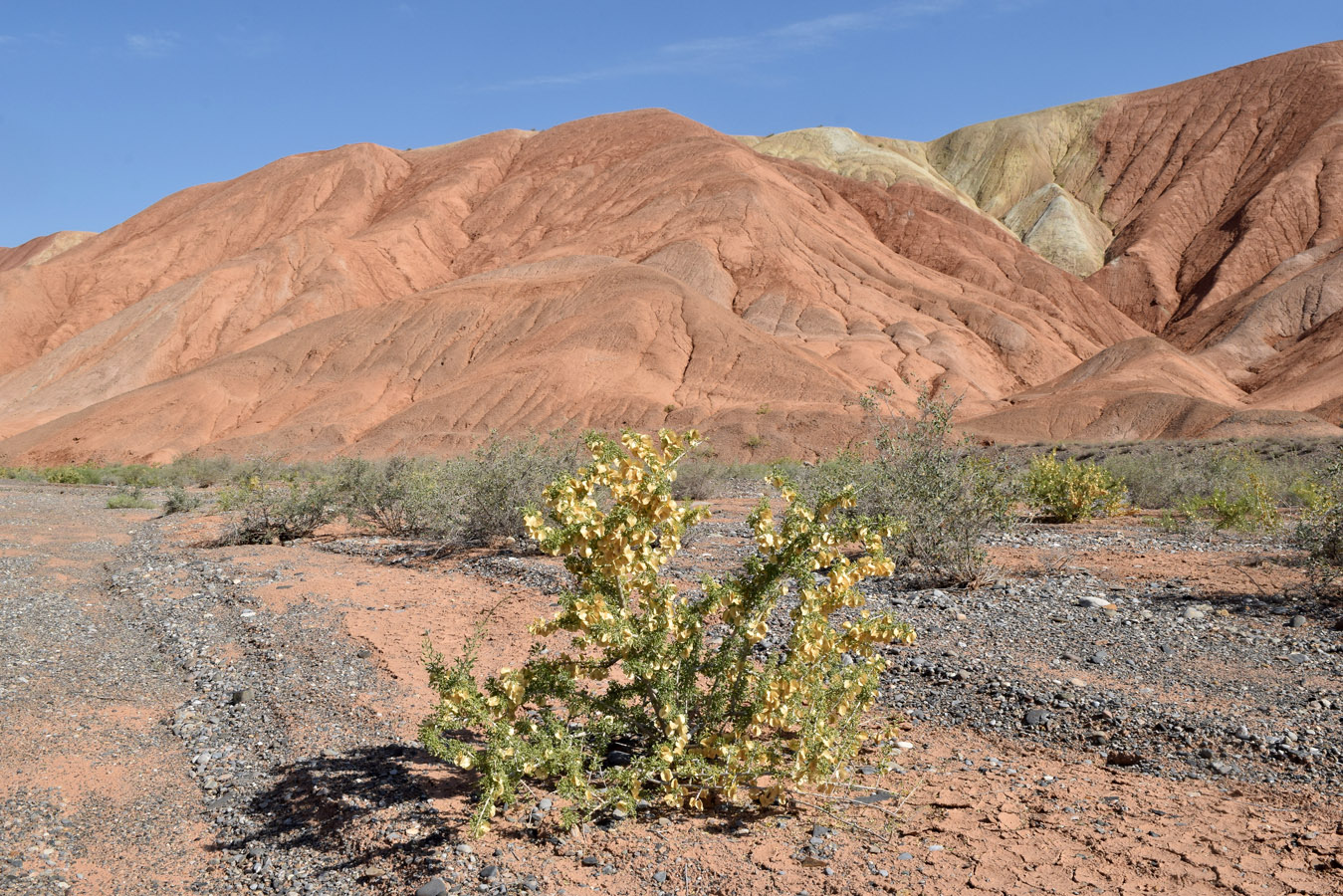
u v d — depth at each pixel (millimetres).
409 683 6176
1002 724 5164
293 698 5980
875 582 9195
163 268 134875
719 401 78438
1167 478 18422
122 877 3721
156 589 10305
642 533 3986
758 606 4145
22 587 10539
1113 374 88438
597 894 3289
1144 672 5965
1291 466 21062
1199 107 178250
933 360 96938
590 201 143500
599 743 4160
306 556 12703
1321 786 4145
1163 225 152125
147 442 81938
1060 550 11227
